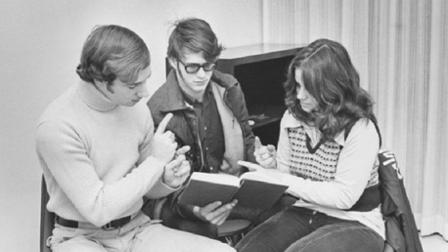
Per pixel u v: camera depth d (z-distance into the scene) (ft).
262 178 6.64
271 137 10.43
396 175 6.92
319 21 10.68
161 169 6.26
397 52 10.12
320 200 6.77
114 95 5.92
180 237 6.40
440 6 9.53
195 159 7.52
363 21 10.20
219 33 10.36
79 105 6.07
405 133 10.35
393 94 10.24
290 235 7.04
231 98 7.89
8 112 7.69
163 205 6.96
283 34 10.96
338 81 6.60
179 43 7.13
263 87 10.55
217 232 6.98
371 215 6.94
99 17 8.52
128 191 5.98
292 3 10.84
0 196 7.82
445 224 10.25
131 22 8.95
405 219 6.82
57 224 6.34
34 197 8.23
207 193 6.41
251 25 10.96
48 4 7.91
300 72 6.66
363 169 6.68
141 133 6.58
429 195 10.32
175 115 7.30
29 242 8.27
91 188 5.88
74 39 8.27
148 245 6.33
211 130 7.83
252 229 7.30
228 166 8.04
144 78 5.89
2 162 7.75
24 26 7.69
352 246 6.51
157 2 9.27
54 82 8.14
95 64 5.71
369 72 10.48
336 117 6.71
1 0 7.41
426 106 10.13
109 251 6.31
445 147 10.07
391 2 9.88
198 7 9.91
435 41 9.66
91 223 6.15
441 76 9.84
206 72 7.22
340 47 6.73
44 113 6.01
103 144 6.16
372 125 6.79
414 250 6.86
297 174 7.39
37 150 6.00
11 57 7.61
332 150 6.93
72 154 5.85
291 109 7.11
